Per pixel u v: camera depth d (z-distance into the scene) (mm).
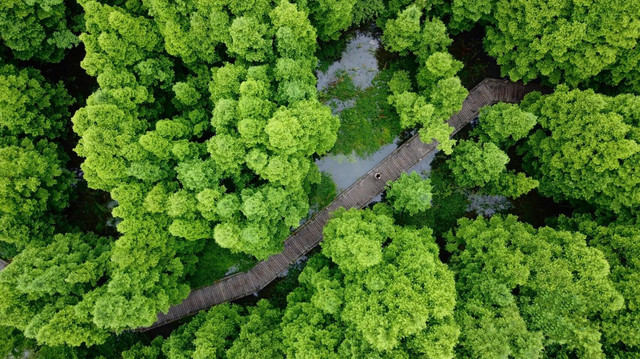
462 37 36844
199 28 27344
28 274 25625
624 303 25000
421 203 29234
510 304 25219
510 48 30969
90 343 26078
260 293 34562
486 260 27078
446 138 29859
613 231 27688
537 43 29359
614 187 27688
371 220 28766
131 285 25766
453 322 24250
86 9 27109
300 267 34625
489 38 32156
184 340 28188
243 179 28281
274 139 24891
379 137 35844
